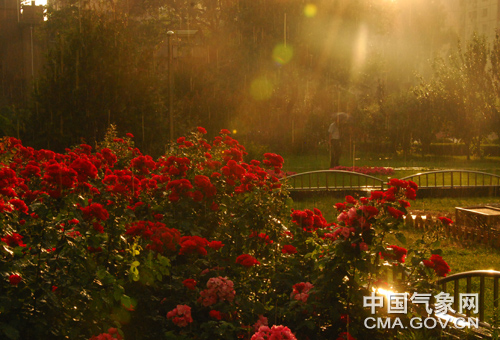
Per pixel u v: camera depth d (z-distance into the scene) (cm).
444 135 3759
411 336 425
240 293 431
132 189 489
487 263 898
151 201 555
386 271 439
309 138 3728
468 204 1531
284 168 2612
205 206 552
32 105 1650
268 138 3697
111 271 392
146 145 1752
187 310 383
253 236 522
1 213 335
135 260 395
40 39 4419
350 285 404
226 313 402
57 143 1628
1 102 4278
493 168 2698
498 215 1074
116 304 353
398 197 422
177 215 530
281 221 614
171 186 527
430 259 441
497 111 3303
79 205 396
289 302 435
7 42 4366
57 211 357
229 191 581
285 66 3469
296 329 410
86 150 784
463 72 3372
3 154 697
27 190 434
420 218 1140
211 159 798
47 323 311
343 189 1570
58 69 1650
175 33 1961
